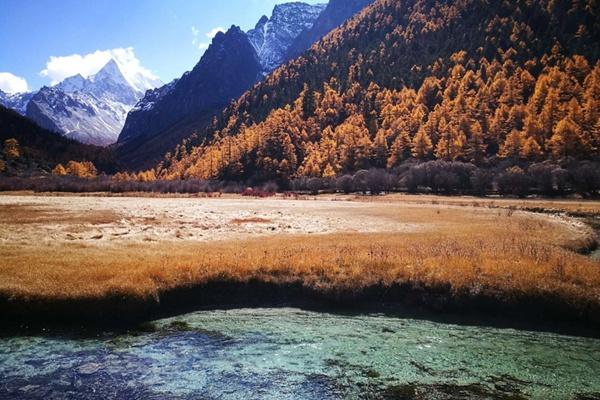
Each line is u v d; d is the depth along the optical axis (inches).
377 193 5295.3
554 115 5979.3
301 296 873.5
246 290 877.8
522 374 563.8
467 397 501.4
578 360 613.6
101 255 1008.2
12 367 558.6
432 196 4586.6
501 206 3154.5
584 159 4995.1
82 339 660.1
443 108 7554.1
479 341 680.4
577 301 774.5
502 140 6397.6
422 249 1129.4
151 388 507.5
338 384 524.7
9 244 1154.7
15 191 5275.6
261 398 488.7
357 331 717.3
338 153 7440.9
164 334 689.0
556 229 1717.5
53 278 804.6
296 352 621.3
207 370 557.3
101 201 3494.1
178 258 982.4
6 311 716.0
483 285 840.9
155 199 4170.8
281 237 1421.0
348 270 933.8
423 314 808.9
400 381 536.7
